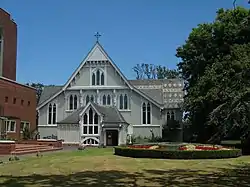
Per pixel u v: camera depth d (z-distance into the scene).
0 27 51.97
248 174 19.30
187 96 48.16
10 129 47.09
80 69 58.62
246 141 35.19
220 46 46.88
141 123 56.81
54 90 63.53
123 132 53.69
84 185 15.07
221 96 36.19
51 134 58.19
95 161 26.22
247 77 28.67
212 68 40.72
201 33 48.06
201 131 48.59
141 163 25.06
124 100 57.66
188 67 50.34
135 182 16.03
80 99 58.06
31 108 53.56
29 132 50.81
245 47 37.41
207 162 26.08
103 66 58.25
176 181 16.50
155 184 15.51
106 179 16.97
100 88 57.91
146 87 65.19
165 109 61.03
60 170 20.53
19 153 32.06
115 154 33.25
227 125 32.59
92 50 58.59
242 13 45.28
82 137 53.09
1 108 44.47
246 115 29.06
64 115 58.28
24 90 51.28
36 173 18.94
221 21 47.19
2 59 52.34
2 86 44.94
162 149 30.02
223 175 18.84
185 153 28.59
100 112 52.97
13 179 16.58
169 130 59.31
